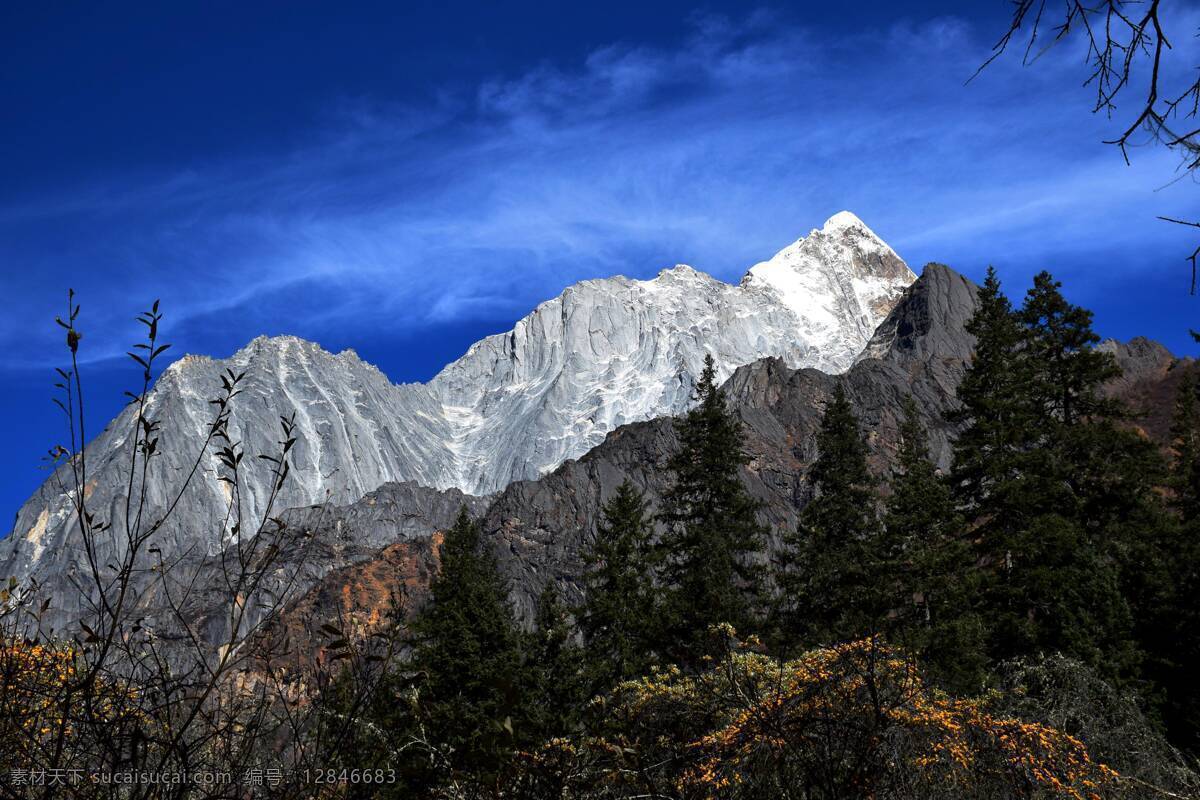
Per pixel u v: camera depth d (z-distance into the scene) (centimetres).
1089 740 1160
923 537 2775
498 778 463
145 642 399
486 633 2262
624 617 2678
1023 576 2619
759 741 591
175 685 402
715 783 581
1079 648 2164
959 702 804
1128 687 1947
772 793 591
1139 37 341
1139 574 2503
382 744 452
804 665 762
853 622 2408
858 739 586
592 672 2442
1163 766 1129
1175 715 2080
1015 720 825
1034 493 2872
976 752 774
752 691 641
